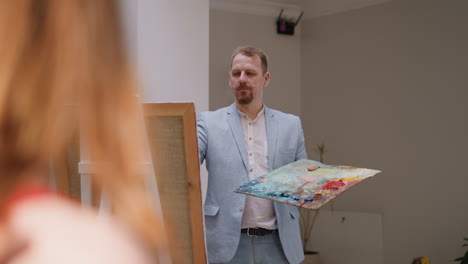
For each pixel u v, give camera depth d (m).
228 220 2.18
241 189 1.88
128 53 0.30
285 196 1.78
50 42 0.27
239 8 5.64
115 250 0.32
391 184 5.26
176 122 0.90
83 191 0.40
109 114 0.29
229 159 2.24
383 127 5.35
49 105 0.28
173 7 3.01
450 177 4.85
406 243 5.13
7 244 0.30
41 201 0.31
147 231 0.33
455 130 4.83
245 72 2.27
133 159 0.31
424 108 5.05
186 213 0.92
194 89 3.12
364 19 5.51
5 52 0.27
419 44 5.10
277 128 2.32
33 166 0.29
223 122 2.30
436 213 4.93
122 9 0.30
